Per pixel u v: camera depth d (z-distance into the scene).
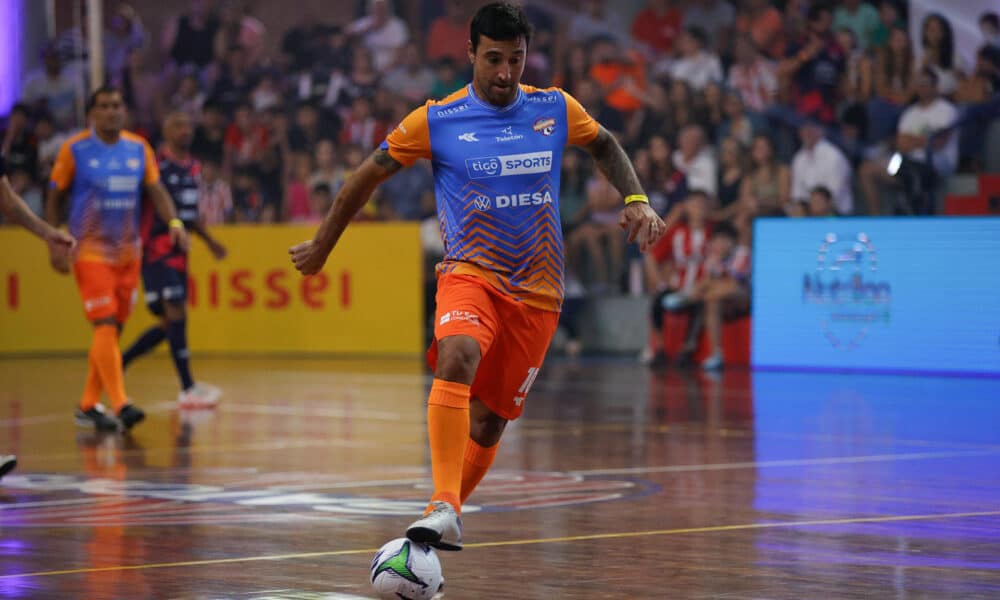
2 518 16.70
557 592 12.09
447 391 12.18
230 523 16.28
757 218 44.66
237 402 33.94
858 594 11.95
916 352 41.75
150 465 22.27
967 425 28.02
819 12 49.84
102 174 28.08
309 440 25.88
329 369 45.34
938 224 41.41
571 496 18.42
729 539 14.95
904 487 19.27
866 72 48.94
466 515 16.75
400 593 11.40
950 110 47.06
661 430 27.20
